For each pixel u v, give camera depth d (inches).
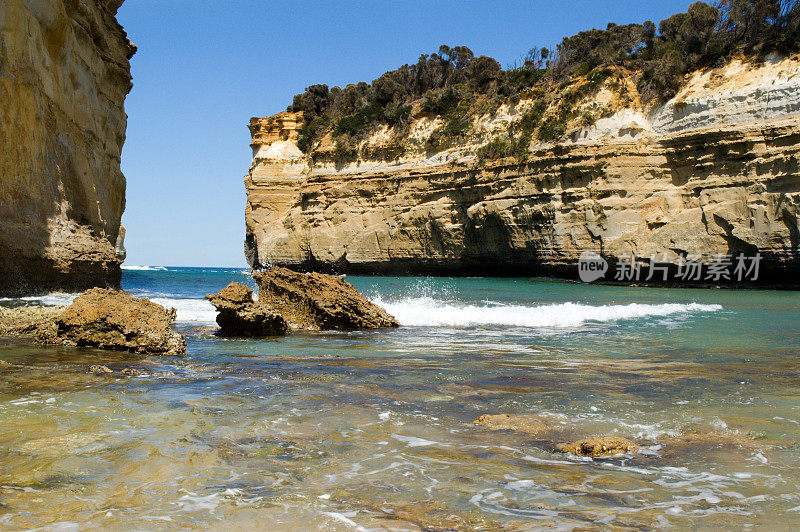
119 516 125.9
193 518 125.6
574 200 1449.3
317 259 2046.0
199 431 188.1
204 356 350.3
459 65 2453.2
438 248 1781.5
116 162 1013.2
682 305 708.7
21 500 132.6
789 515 130.0
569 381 280.2
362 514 129.2
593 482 150.7
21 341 379.6
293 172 2423.7
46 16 725.3
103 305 374.9
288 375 289.0
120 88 1024.9
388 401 235.1
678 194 1362.0
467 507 133.8
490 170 1647.4
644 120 1473.9
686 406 230.5
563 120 1560.0
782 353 375.9
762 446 180.5
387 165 1989.4
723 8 1497.3
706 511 132.3
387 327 533.0
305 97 2608.3
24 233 652.7
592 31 1829.5
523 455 171.5
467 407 227.0
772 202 1195.3
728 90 1341.0
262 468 157.0
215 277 1951.3
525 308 647.8
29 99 683.4
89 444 172.1
